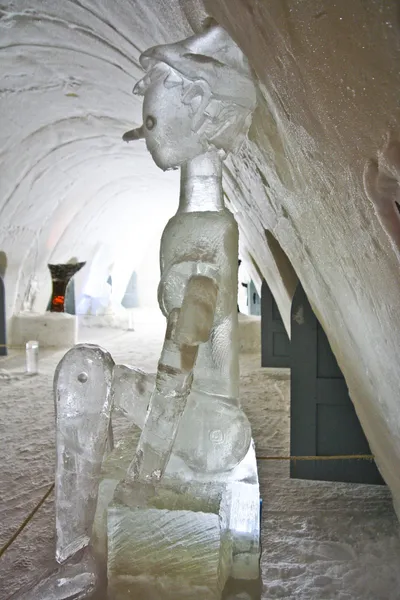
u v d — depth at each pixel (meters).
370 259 1.53
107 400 2.13
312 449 4.01
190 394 2.04
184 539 1.79
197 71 1.80
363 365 2.36
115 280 15.30
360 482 3.96
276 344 8.41
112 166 9.81
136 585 1.83
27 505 3.57
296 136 1.72
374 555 2.94
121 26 3.27
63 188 9.58
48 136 7.52
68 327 10.58
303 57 1.20
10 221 8.89
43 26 4.24
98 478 2.15
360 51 0.96
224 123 1.97
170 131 1.95
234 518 1.99
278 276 5.37
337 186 1.55
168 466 2.05
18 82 5.66
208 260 1.95
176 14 2.21
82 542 2.17
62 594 1.99
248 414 5.85
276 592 2.58
